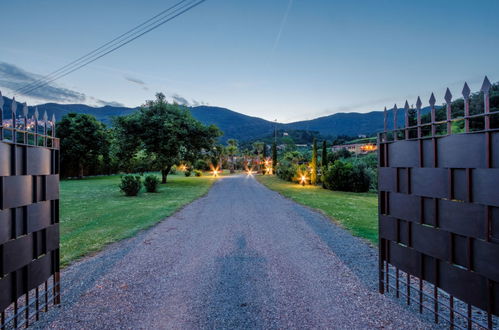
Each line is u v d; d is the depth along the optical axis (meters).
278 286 3.81
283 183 26.47
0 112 2.50
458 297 2.54
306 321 2.93
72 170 37.34
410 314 3.06
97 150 37.56
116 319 3.02
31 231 2.87
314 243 5.92
